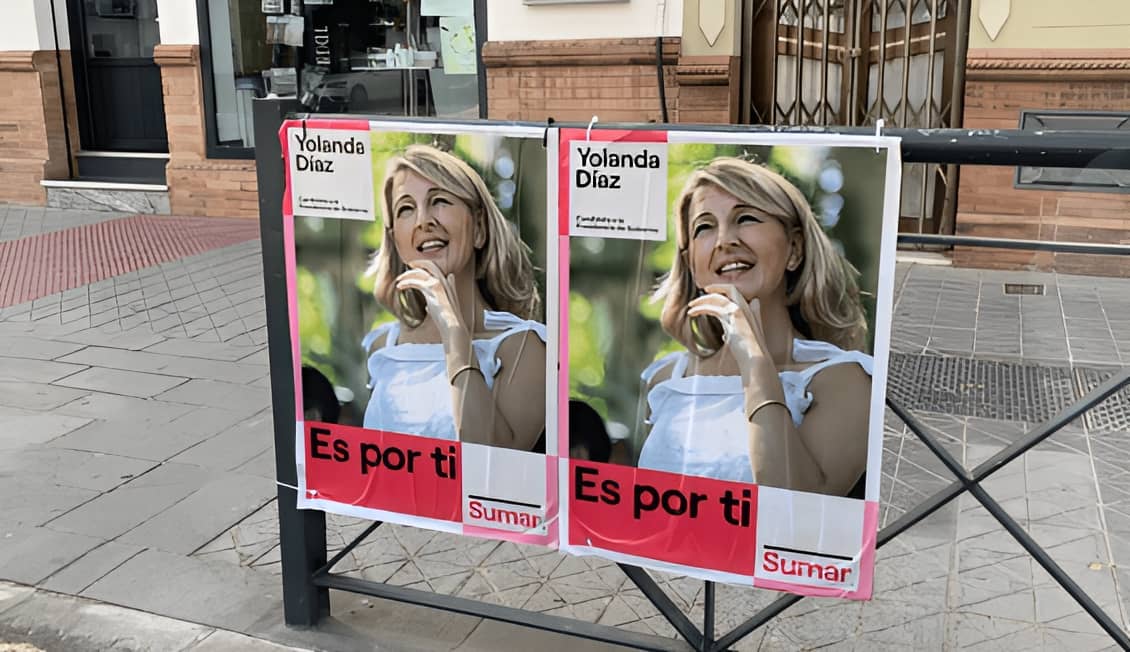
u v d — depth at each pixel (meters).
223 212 9.80
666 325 2.46
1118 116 6.77
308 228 2.76
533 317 2.58
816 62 7.81
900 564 3.46
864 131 2.22
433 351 2.72
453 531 2.83
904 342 5.62
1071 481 4.04
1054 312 6.13
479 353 2.67
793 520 2.45
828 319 2.32
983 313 6.12
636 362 2.51
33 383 5.34
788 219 2.30
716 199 2.34
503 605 3.27
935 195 7.43
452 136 2.55
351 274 2.75
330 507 2.95
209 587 3.40
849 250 2.27
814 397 2.37
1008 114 7.06
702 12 7.56
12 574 3.49
